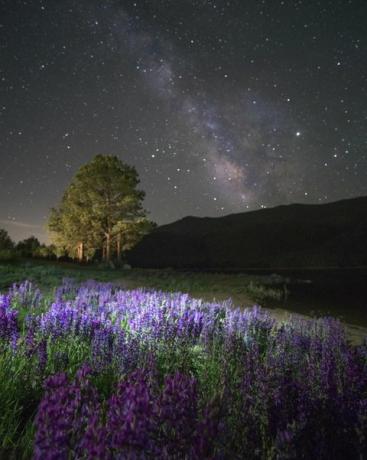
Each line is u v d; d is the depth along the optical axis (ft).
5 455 8.31
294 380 10.44
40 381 12.39
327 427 8.42
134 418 5.75
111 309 25.85
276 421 8.77
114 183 124.67
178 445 6.46
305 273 177.27
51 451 5.61
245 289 66.33
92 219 126.93
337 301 56.34
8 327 16.20
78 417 6.70
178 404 6.77
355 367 11.84
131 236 131.75
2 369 12.50
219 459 6.23
